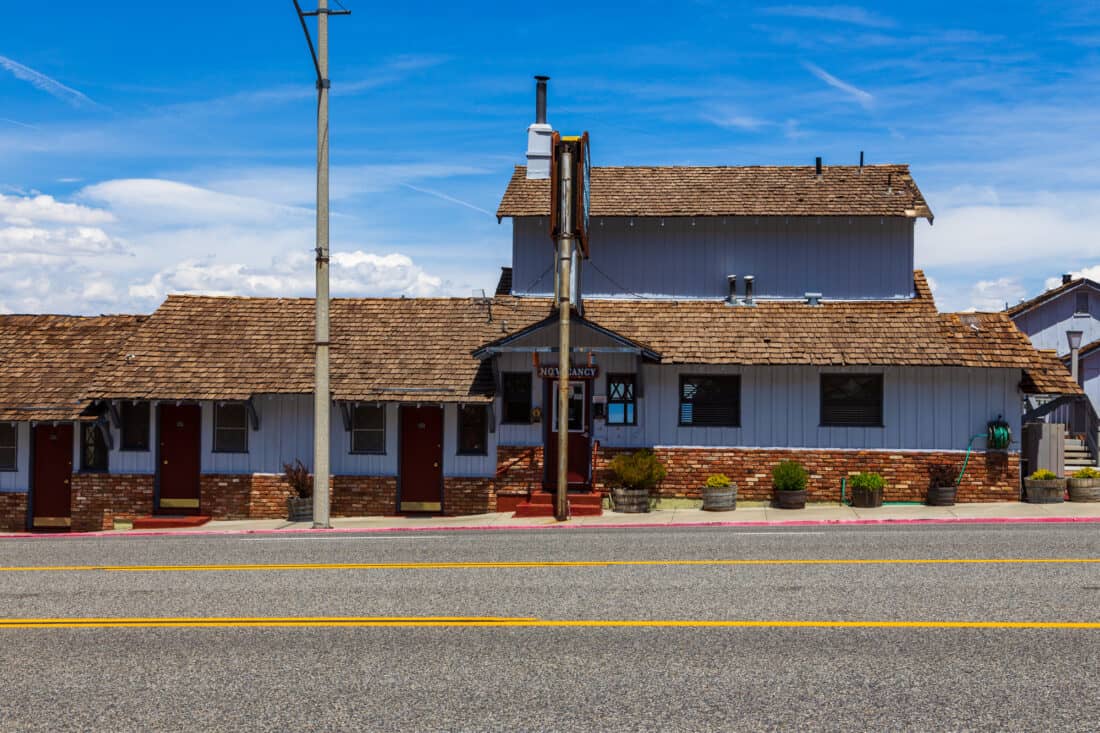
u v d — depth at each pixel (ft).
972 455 76.23
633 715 26.48
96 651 33.78
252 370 80.43
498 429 78.95
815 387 77.87
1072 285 141.08
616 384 79.10
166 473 80.23
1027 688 28.35
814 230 86.89
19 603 41.78
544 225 90.07
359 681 29.81
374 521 74.74
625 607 38.68
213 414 79.97
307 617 37.93
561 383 70.90
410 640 34.30
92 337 87.92
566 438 71.20
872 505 74.28
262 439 79.82
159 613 39.27
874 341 78.13
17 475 80.84
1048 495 74.38
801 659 31.30
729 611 37.76
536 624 36.22
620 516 73.00
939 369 76.79
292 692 28.94
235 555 54.49
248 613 38.86
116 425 79.92
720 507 74.69
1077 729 25.25
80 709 27.86
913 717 26.14
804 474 75.25
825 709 26.78
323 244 69.00
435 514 78.84
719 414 78.69
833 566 46.75
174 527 77.41
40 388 81.61
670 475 78.59
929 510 72.02
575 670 30.53
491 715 26.66
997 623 35.40
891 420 77.15
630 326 82.28
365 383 78.69
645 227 88.48
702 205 87.15
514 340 76.59
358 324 86.12
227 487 79.61
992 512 69.77
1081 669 30.04
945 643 32.91
